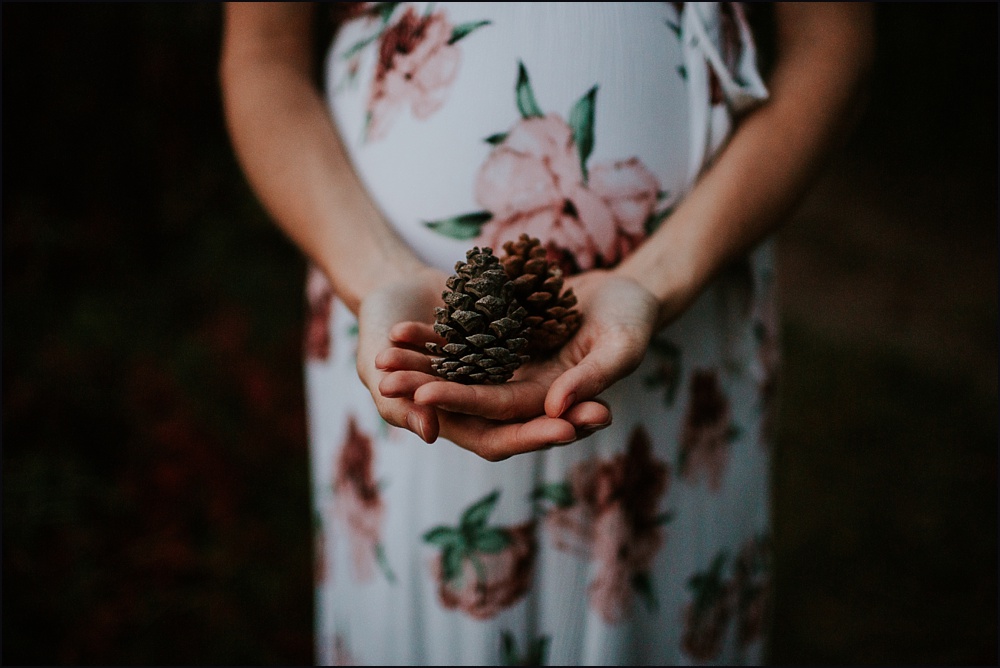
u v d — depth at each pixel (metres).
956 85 6.31
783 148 1.09
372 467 1.18
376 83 1.13
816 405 3.44
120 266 3.16
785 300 4.46
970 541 2.75
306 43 1.23
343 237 1.09
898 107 6.47
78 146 3.17
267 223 3.37
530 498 1.12
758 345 1.27
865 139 6.50
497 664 1.15
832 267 4.91
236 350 2.93
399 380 0.77
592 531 1.13
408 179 1.10
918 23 6.32
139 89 3.25
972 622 2.45
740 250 1.08
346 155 1.18
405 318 0.96
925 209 5.71
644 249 1.05
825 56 1.14
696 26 1.08
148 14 3.20
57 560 2.28
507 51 1.04
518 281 0.91
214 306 3.12
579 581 1.14
